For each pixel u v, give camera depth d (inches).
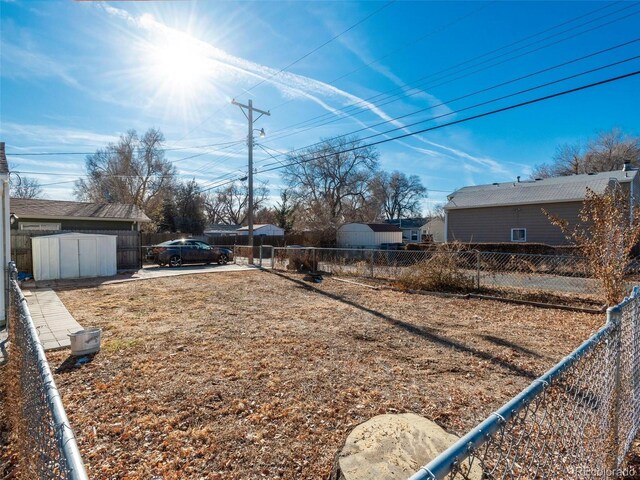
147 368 156.1
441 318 253.1
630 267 336.8
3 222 218.7
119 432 107.5
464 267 403.2
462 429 110.5
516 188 818.8
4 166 219.6
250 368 157.3
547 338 204.8
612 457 79.5
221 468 92.6
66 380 143.6
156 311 270.7
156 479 87.4
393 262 507.5
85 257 476.1
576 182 735.1
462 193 915.4
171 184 1337.4
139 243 599.2
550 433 76.5
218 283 425.7
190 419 115.4
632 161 1286.9
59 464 43.4
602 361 77.9
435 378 149.0
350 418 116.8
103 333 209.0
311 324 234.2
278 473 91.0
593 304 295.3
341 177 1480.1
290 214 1493.6
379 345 191.2
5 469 91.6
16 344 133.0
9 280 195.6
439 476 37.1
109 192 1291.8
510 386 141.6
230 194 1968.5
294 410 121.5
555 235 705.6
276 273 529.7
